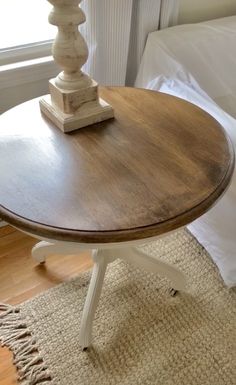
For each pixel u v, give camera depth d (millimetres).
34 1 1217
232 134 935
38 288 1158
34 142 772
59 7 702
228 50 1281
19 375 950
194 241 1306
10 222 624
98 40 1145
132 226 599
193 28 1285
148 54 1224
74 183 678
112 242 593
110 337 1031
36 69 1198
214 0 1438
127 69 1368
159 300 1127
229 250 1118
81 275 1199
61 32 727
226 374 961
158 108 888
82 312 1072
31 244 1301
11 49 1185
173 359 988
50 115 829
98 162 724
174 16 1319
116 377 949
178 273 1092
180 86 1104
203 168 712
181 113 872
